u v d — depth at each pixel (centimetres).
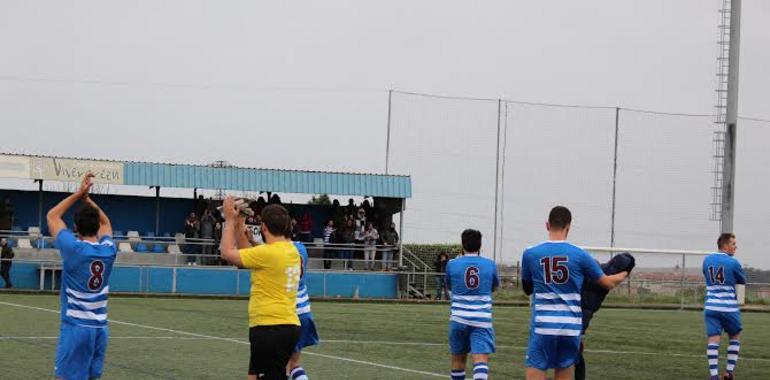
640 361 1994
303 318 1255
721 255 1723
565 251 1105
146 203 4584
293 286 1041
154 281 4091
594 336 2611
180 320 2630
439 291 4328
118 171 4262
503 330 2667
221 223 4322
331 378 1577
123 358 1745
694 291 4572
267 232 1042
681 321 3344
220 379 1502
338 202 4581
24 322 2375
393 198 4600
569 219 1130
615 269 1223
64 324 1034
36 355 1719
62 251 1029
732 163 4638
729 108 4644
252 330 1033
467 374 1681
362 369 1692
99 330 1042
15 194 4397
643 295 4534
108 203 4547
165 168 4347
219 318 2725
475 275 1321
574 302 1109
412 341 2223
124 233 4553
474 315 1320
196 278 4153
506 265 4597
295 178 4456
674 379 1722
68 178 4184
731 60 4644
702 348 2317
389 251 4509
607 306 4500
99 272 1035
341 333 2416
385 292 4362
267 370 1035
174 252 4372
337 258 4425
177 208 4644
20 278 3962
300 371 1275
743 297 4828
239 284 4194
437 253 4847
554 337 1105
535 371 1114
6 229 4162
